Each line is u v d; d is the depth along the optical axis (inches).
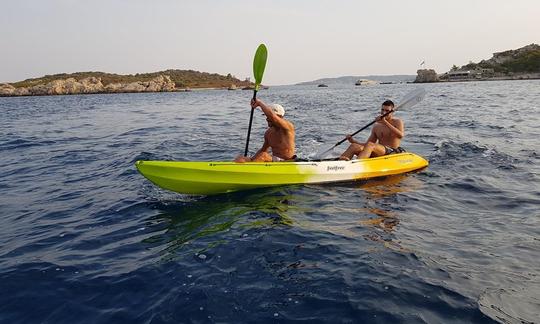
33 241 183.3
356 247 164.7
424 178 276.1
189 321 117.8
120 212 218.4
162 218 206.7
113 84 4047.7
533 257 155.3
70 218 212.7
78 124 753.6
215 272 145.5
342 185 258.7
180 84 4985.2
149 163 226.8
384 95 1745.8
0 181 300.7
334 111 888.3
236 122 729.6
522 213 204.8
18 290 139.3
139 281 142.1
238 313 120.7
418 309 121.1
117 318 121.5
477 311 119.8
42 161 375.9
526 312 119.4
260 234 178.4
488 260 153.3
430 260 153.1
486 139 420.2
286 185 255.1
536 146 371.9
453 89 2004.2
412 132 499.5
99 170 326.6
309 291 131.6
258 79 271.0
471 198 231.6
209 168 235.8
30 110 1273.4
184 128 637.3
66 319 122.5
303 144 429.4
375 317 117.3
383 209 213.3
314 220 196.7
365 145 296.0
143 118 877.2
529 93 1375.5
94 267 155.0
